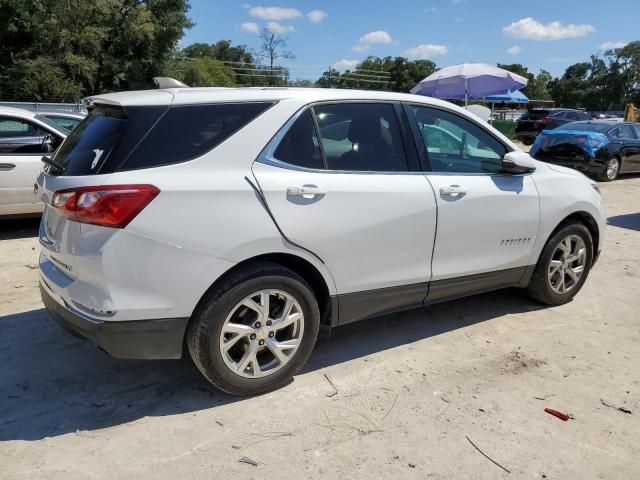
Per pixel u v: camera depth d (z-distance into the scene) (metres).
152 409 3.16
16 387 3.37
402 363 3.75
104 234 2.74
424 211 3.67
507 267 4.29
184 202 2.86
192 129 3.01
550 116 25.16
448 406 3.24
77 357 3.75
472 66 15.97
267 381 3.27
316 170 3.31
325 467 2.70
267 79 66.81
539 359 3.84
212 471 2.66
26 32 32.38
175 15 37.19
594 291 5.28
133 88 36.81
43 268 3.28
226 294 3.00
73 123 8.37
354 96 3.58
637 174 14.74
